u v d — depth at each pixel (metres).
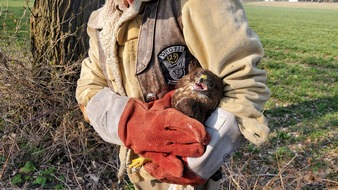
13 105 4.66
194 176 1.74
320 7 66.06
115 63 1.93
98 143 4.64
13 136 4.68
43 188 4.28
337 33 25.83
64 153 4.70
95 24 2.06
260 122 1.69
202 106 1.68
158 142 1.69
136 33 1.86
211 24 1.69
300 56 14.84
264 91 1.74
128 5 1.85
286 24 31.22
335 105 8.27
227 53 1.68
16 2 12.27
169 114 1.68
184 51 1.81
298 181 3.67
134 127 1.78
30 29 4.90
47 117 4.67
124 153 2.20
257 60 1.73
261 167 4.82
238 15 1.74
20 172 4.49
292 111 7.70
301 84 10.02
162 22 1.79
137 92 1.90
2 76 4.56
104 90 2.02
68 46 4.70
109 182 4.38
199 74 1.70
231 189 3.72
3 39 5.16
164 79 1.84
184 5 1.73
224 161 1.73
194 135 1.60
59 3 4.62
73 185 4.30
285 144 6.03
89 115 1.98
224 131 1.67
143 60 1.83
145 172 2.10
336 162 5.49
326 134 6.54
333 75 11.38
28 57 4.91
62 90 4.54
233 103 1.70
